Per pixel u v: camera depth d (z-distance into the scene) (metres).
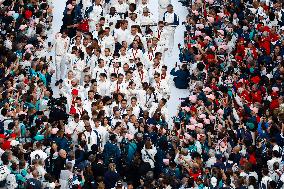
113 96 79.44
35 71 82.88
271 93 84.62
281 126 80.62
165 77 84.69
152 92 82.31
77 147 73.62
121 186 67.88
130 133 76.06
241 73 88.06
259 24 95.00
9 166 67.25
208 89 82.12
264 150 77.00
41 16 94.06
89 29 94.50
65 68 88.69
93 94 79.44
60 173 69.12
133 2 95.88
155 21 101.38
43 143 72.06
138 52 86.12
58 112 77.12
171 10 93.81
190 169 71.06
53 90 88.50
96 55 86.00
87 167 69.12
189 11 102.44
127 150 73.62
